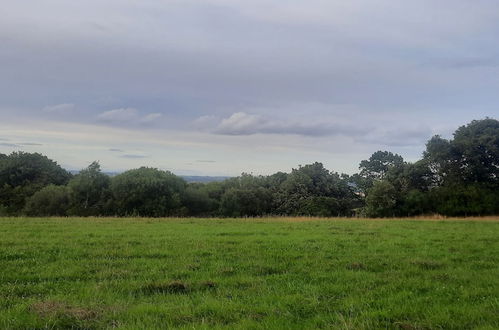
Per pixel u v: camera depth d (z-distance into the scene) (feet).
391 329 23.08
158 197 199.52
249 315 25.53
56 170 256.52
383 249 55.26
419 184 222.28
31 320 23.82
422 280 35.76
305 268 41.39
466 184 203.62
